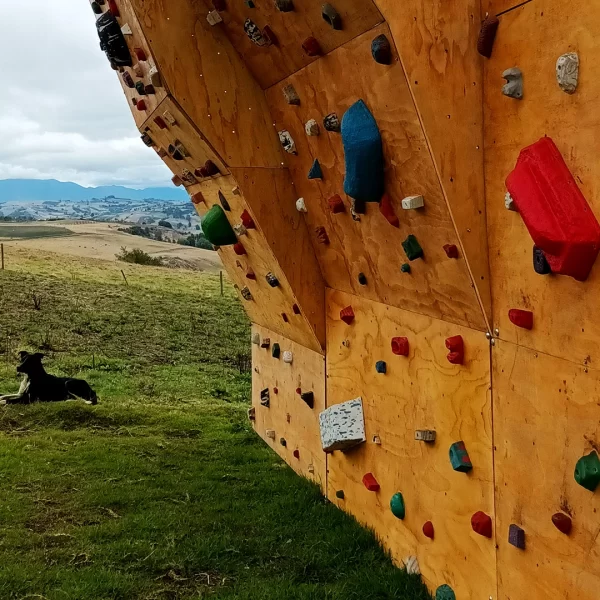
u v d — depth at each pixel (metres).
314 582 4.05
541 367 2.61
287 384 6.56
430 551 3.71
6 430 7.79
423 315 3.73
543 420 2.61
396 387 4.11
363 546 4.43
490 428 3.03
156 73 4.46
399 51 2.67
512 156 2.66
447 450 3.47
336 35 3.23
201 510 5.27
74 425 8.21
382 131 3.21
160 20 4.38
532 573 2.72
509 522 2.88
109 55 5.18
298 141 4.46
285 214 4.98
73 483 5.95
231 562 4.32
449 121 2.77
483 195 2.88
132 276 23.70
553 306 2.49
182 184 6.65
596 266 2.22
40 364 9.23
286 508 5.25
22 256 24.59
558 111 2.35
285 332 6.41
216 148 4.67
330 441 4.85
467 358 3.24
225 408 9.91
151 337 15.77
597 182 2.17
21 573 4.11
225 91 4.62
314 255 5.16
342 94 3.52
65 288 19.08
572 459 2.42
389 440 4.25
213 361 14.58
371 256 4.09
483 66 2.79
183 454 7.00
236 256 6.47
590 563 2.34
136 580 4.06
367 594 3.78
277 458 6.86
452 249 2.97
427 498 3.72
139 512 5.27
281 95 4.37
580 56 2.22
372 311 4.46
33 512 5.22
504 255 2.80
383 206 3.43
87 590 3.90
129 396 10.64
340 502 5.16
